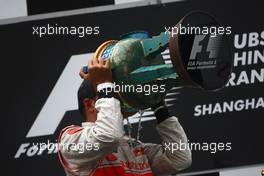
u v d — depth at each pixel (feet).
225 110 45.42
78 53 45.39
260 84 45.52
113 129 29.45
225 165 45.42
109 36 45.34
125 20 45.29
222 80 29.45
